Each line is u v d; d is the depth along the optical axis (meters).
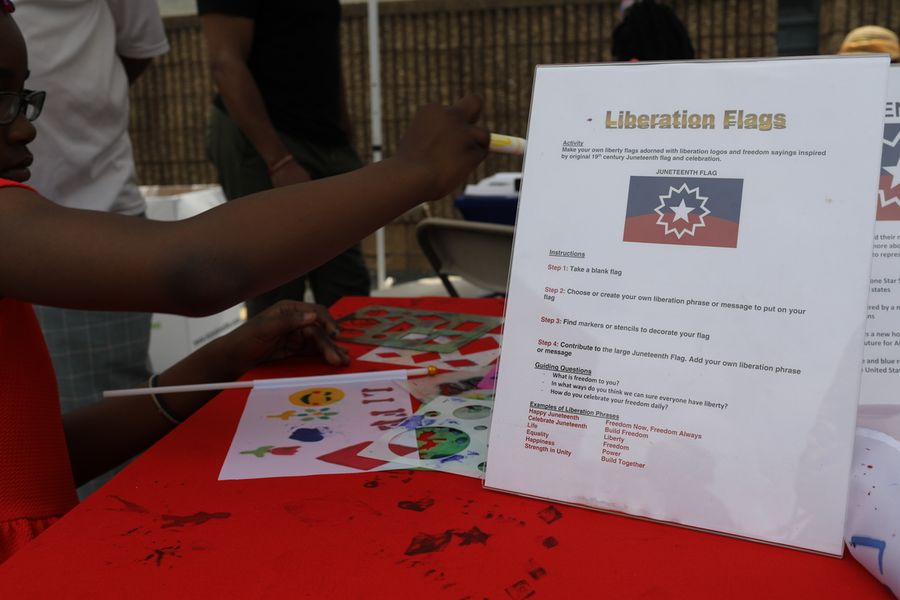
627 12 2.39
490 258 1.95
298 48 2.01
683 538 0.51
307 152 2.10
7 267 0.58
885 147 0.57
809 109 0.51
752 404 0.51
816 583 0.46
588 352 0.56
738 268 0.52
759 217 0.52
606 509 0.54
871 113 0.50
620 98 0.57
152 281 0.56
